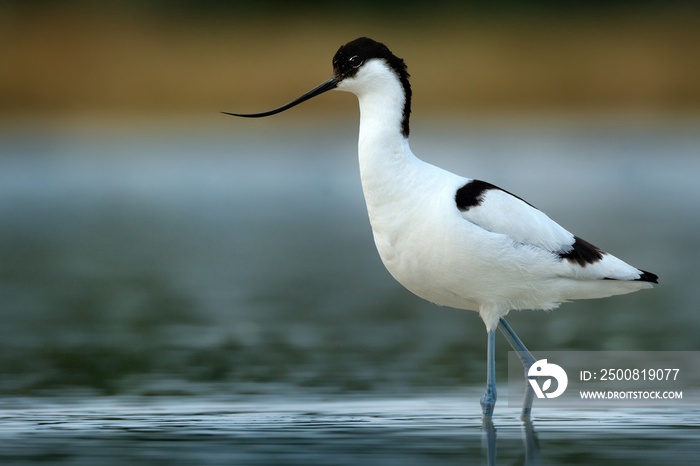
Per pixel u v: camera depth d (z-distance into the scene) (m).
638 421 8.44
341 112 33.00
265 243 18.02
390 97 8.67
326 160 27.33
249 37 34.84
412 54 34.69
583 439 7.85
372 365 10.44
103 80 33.81
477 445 7.66
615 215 19.73
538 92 34.19
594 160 26.59
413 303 13.77
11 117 33.44
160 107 33.41
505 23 35.75
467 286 8.58
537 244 8.52
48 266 16.02
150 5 35.34
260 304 13.55
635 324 12.37
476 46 34.97
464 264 8.41
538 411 8.85
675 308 13.20
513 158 26.47
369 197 8.63
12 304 13.47
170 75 33.75
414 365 10.44
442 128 31.17
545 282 8.65
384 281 15.19
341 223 20.06
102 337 11.66
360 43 8.73
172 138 30.59
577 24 35.81
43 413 8.62
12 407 8.84
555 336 11.80
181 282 14.98
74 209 21.58
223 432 7.98
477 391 9.43
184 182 25.03
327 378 9.87
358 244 18.05
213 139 30.53
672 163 26.28
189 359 10.66
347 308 13.39
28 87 33.84
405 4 35.91
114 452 7.44
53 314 12.93
